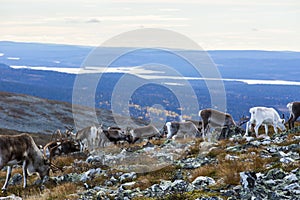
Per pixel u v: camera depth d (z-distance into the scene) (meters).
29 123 105.81
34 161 16.70
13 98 127.50
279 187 11.02
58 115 117.75
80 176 16.55
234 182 12.16
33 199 13.77
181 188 12.31
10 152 15.69
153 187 12.80
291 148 16.77
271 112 25.31
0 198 13.88
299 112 26.25
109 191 13.54
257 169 13.65
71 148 24.34
